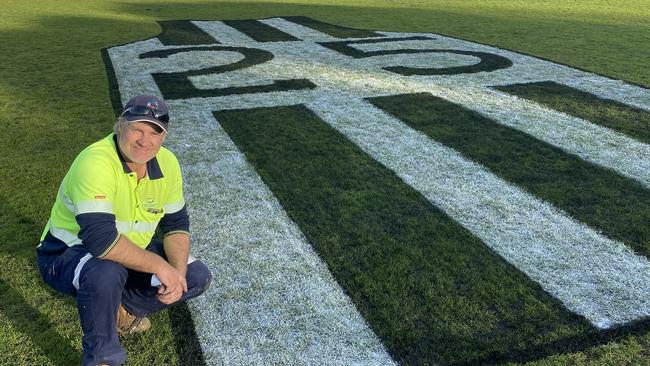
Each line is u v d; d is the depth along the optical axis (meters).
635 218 3.93
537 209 4.06
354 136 5.55
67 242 2.29
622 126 5.90
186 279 2.46
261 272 3.27
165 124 2.22
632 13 14.77
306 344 2.68
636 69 8.45
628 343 2.67
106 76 8.10
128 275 2.38
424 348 2.65
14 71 8.37
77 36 11.41
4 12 14.68
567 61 9.00
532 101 6.78
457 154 5.09
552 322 2.83
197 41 10.91
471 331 2.76
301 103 6.70
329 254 3.44
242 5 16.69
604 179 4.57
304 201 4.15
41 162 4.83
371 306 2.95
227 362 2.56
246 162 4.90
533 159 4.99
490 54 9.50
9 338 2.66
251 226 3.80
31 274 3.16
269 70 8.45
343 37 11.34
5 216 3.83
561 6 16.16
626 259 3.42
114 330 2.20
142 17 14.20
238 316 2.88
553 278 3.21
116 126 2.27
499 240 3.62
